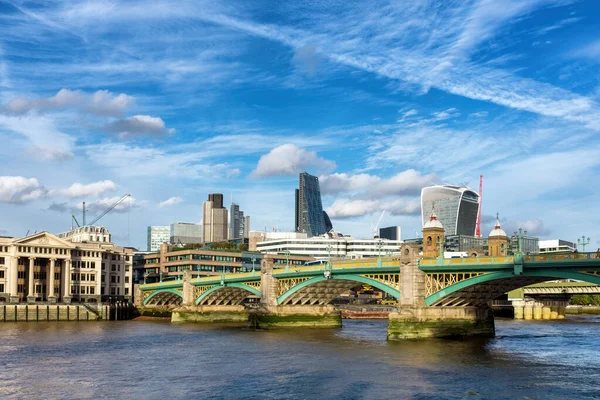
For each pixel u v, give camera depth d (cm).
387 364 8188
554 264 8975
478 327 11306
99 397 6406
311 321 14688
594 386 6675
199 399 6266
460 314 11125
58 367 8331
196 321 18188
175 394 6512
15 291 19925
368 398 6184
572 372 7519
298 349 10038
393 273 11350
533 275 9269
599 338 11731
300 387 6769
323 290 14438
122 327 15862
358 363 8319
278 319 14425
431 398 6156
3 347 10694
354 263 12131
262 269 14925
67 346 10862
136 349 10362
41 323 17575
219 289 17238
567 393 6338
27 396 6481
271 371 7831
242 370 7956
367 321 18025
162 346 10819
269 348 10269
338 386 6775
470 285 10094
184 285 18725
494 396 6216
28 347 10700
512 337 11812
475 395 6262
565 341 11081
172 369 8112
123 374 7738
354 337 12056
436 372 7538
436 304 10900
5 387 6938
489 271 9912
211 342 11438
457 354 9069
